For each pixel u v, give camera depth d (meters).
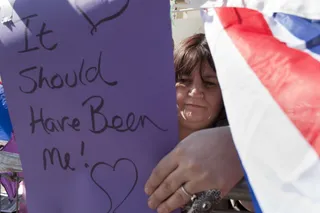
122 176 0.79
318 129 0.47
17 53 0.87
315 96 0.49
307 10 0.66
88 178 0.82
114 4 0.75
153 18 0.73
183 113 0.95
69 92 0.82
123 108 0.78
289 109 0.51
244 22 0.71
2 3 0.88
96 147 0.81
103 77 0.78
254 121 0.53
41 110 0.87
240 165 0.62
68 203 0.85
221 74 0.63
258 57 0.60
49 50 0.83
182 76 0.95
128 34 0.75
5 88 0.90
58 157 0.86
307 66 0.55
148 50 0.74
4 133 1.48
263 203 0.48
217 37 0.71
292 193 0.45
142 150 0.77
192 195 0.65
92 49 0.79
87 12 0.78
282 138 0.49
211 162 0.62
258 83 0.56
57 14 0.82
